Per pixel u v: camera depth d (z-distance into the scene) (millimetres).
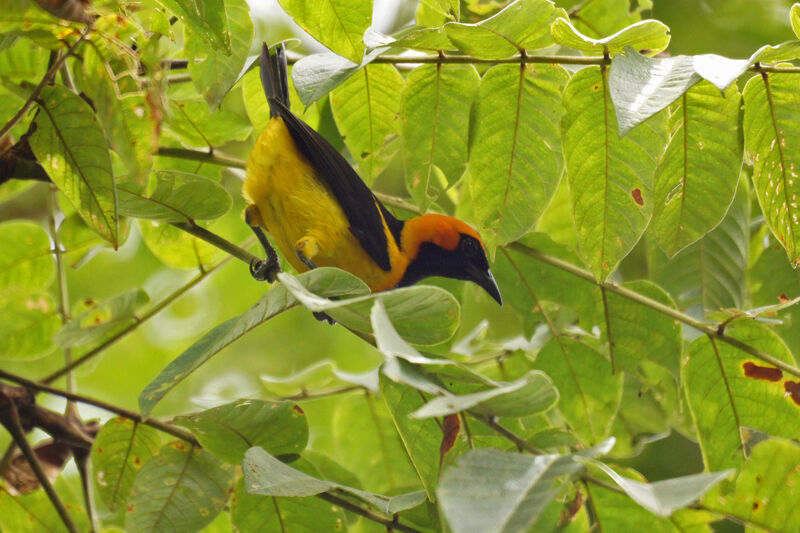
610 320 9297
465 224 11156
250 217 10023
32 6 6137
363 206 10086
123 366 15844
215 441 7418
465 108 8352
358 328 5805
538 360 9602
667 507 4285
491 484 4422
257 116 10172
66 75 8016
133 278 15477
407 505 6492
